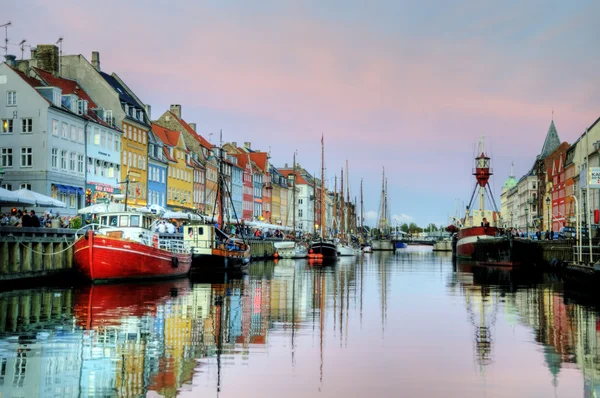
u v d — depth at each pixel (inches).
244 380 757.3
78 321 1129.4
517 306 1425.9
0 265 1656.0
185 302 1441.9
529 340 1010.7
